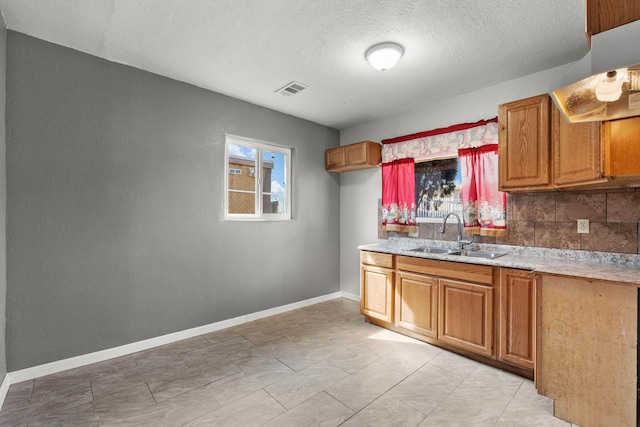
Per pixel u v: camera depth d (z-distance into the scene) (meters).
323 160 4.23
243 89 3.10
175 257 2.88
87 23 2.05
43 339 2.23
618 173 1.85
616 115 1.62
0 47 1.97
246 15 1.96
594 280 1.68
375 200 3.99
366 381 2.15
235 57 2.48
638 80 1.27
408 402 1.91
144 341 2.68
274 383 2.12
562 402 1.76
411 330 2.88
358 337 2.94
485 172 2.88
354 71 2.71
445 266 2.62
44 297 2.23
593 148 1.89
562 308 1.78
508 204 2.79
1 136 2.01
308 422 1.72
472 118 3.09
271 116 3.64
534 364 2.08
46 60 2.25
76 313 2.36
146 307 2.70
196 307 3.01
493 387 2.08
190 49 2.37
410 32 2.13
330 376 2.22
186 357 2.53
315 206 4.12
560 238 2.49
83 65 2.40
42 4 1.86
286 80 2.89
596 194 2.32
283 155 3.95
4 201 2.05
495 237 2.86
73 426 1.70
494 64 2.55
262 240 3.55
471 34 2.14
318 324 3.30
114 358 2.51
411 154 3.52
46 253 2.24
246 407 1.86
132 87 2.63
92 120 2.44
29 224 2.18
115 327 2.54
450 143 3.16
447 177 3.30
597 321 1.68
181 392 2.02
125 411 1.83
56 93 2.29
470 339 2.45
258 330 3.13
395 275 3.05
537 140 2.32
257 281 3.50
